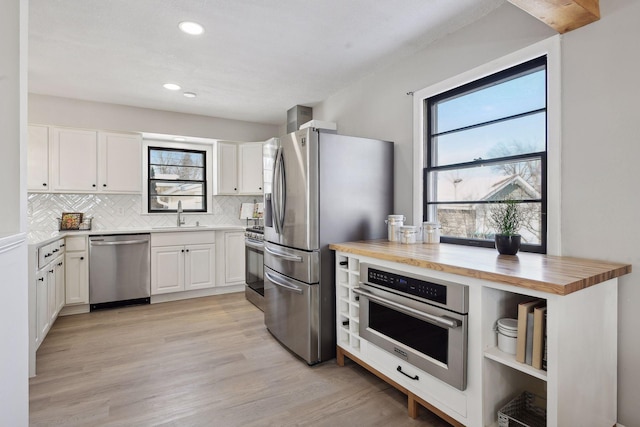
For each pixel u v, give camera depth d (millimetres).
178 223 4555
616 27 1562
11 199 1475
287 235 2643
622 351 1544
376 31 2348
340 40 2471
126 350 2625
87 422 1732
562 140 1767
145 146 4453
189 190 4750
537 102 1962
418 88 2635
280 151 2705
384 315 1952
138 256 3846
